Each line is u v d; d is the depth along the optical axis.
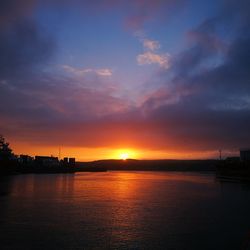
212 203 59.56
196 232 35.00
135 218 43.09
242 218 43.41
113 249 28.48
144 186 102.56
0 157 191.38
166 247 29.12
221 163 191.75
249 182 128.75
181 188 95.12
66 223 39.19
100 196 70.06
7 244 29.70
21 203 56.97
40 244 29.80
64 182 119.06
